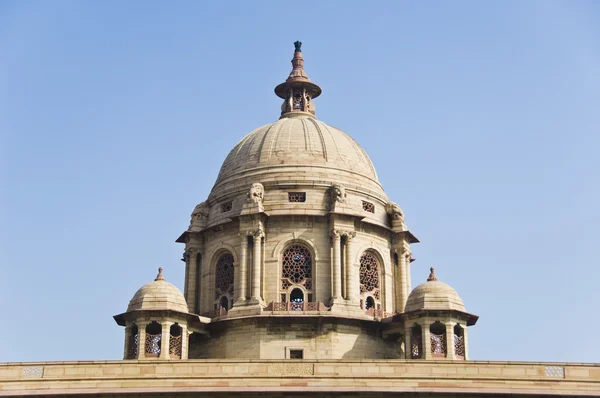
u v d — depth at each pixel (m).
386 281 79.81
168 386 59.69
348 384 59.59
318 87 91.44
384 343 75.44
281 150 81.81
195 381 59.91
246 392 58.19
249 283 76.06
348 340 73.69
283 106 91.19
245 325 73.81
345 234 77.31
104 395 58.44
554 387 60.25
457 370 61.03
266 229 77.81
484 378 60.38
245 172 81.38
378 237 80.50
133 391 58.38
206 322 74.88
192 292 80.25
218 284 79.25
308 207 78.19
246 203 77.88
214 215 81.75
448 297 72.06
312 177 79.69
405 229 82.00
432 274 74.69
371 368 60.88
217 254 79.88
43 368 61.03
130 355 71.06
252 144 83.81
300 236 77.31
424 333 71.25
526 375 61.00
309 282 76.56
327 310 74.12
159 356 70.38
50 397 58.34
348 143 84.75
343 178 80.62
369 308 77.62
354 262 77.56
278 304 74.44
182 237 83.50
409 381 59.88
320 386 59.16
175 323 72.00
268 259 76.94
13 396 58.28
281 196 78.94
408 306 72.69
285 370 60.75
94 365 61.16
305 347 72.88
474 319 73.56
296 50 93.44
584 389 60.06
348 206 78.50
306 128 84.12
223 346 74.25
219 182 83.56
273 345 72.88
